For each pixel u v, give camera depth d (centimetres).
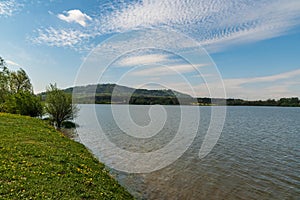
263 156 2733
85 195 982
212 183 1861
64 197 895
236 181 1914
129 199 1314
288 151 3003
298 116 10206
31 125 2719
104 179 1376
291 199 1600
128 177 1920
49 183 985
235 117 9169
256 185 1833
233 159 2586
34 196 846
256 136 4238
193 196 1612
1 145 1430
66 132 4259
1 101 4934
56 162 1310
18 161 1173
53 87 4812
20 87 5791
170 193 1645
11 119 2955
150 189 1691
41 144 1723
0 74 5047
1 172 979
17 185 890
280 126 6059
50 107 4662
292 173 2131
